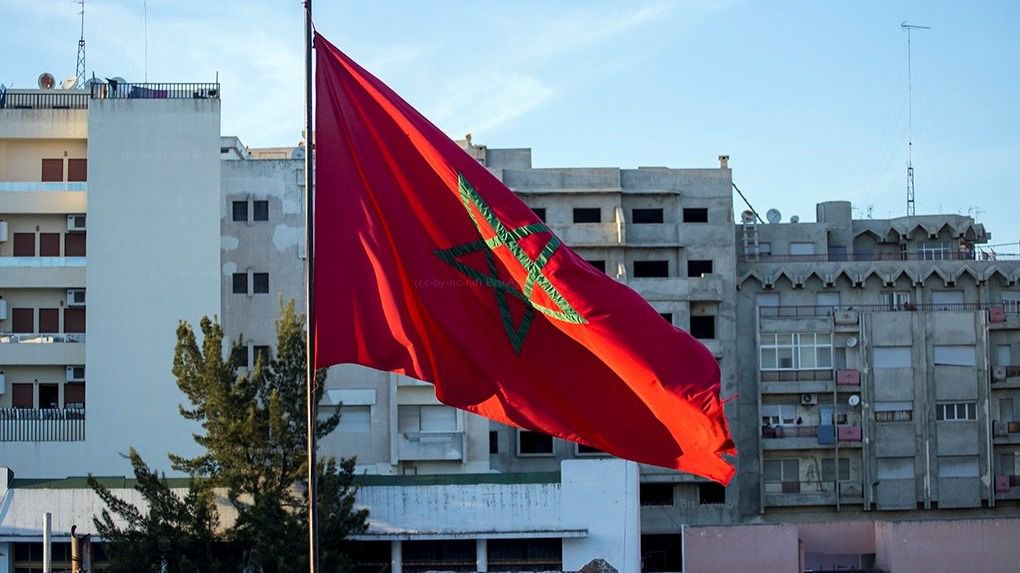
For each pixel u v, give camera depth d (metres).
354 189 18.86
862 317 72.88
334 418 51.31
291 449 49.44
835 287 75.12
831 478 72.44
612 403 18.66
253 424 48.59
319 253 18.69
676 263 72.88
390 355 18.67
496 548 53.38
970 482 72.69
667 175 73.75
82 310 64.44
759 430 72.12
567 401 18.73
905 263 75.31
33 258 63.62
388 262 18.77
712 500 71.38
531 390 18.72
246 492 49.22
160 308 61.72
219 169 62.47
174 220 62.12
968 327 73.38
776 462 72.50
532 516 53.16
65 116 63.75
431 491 53.19
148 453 60.94
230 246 65.25
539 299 18.67
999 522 53.41
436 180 18.88
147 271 61.88
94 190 62.12
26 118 63.66
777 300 74.81
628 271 72.69
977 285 75.75
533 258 18.66
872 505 72.12
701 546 52.25
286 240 65.38
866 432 72.19
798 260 78.44
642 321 18.45
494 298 18.81
